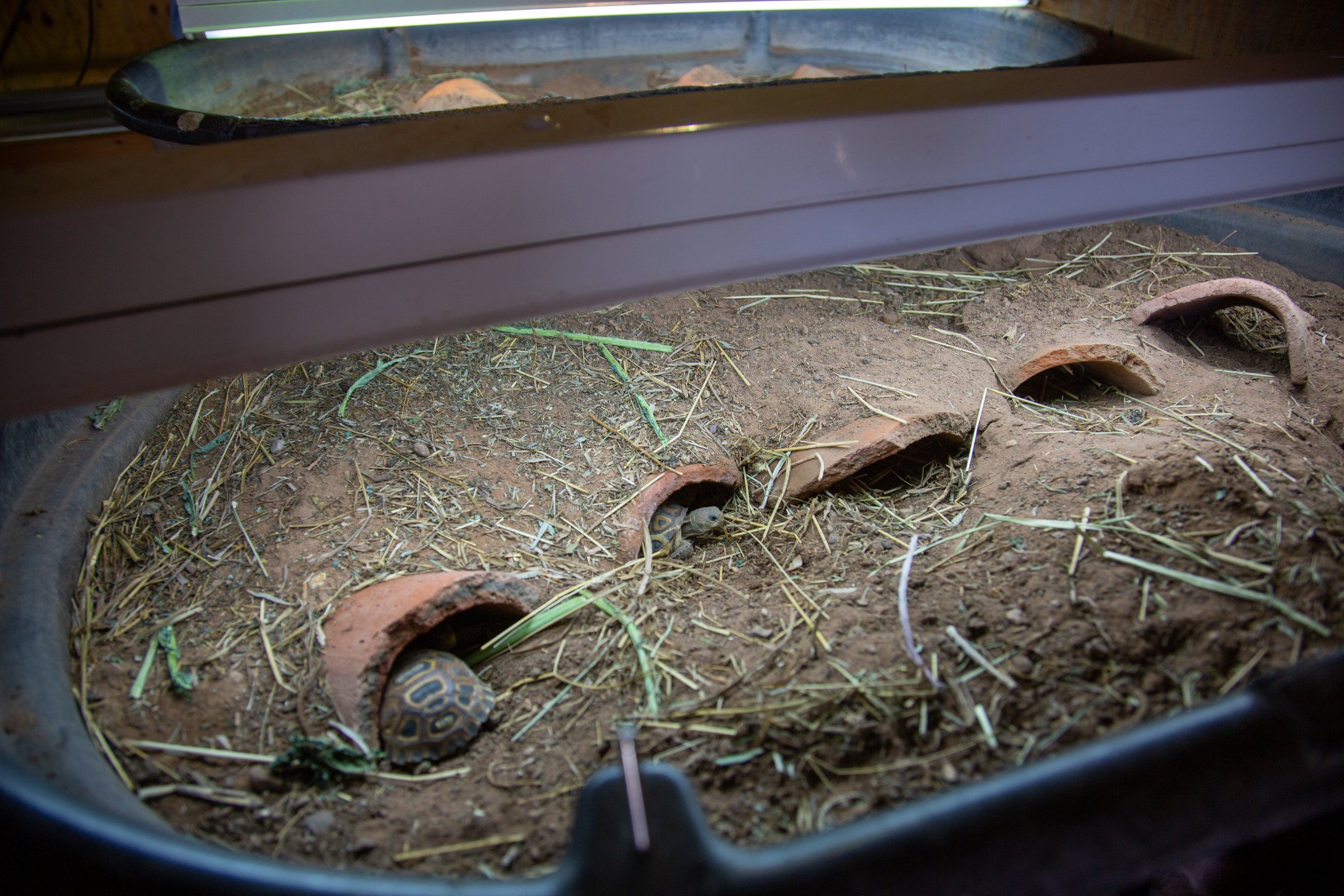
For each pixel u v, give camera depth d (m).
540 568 0.86
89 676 0.77
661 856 0.51
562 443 0.97
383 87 1.48
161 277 0.53
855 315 1.14
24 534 0.84
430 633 0.82
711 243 0.61
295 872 0.54
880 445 0.94
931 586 0.80
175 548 0.87
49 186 0.51
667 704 0.75
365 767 0.72
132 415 0.98
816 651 0.76
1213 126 0.68
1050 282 1.17
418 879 0.54
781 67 1.61
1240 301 1.02
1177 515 0.79
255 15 1.25
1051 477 0.86
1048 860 0.53
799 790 0.68
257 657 0.78
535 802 0.69
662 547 0.90
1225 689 0.69
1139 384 0.97
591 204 0.58
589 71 1.57
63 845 0.55
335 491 0.91
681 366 1.06
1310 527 0.75
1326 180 0.75
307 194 0.53
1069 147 0.65
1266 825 0.57
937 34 1.51
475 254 0.57
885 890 0.51
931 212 0.65
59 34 1.69
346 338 0.58
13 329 0.52
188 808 0.69
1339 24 1.12
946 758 0.68
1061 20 1.35
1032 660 0.72
